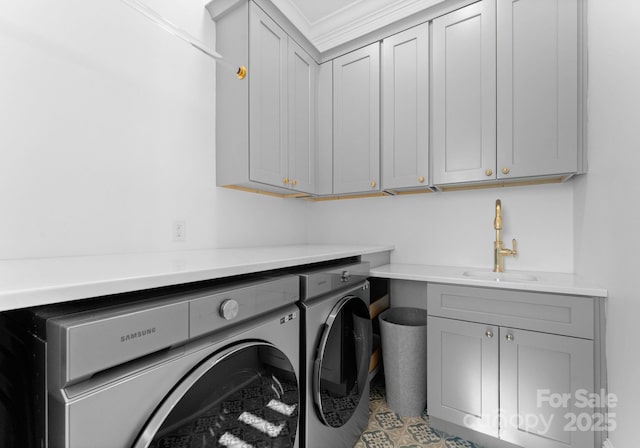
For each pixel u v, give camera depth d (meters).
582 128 1.34
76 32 1.12
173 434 0.58
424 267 1.88
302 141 1.97
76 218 1.12
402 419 1.52
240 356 0.75
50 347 0.48
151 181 1.37
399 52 1.83
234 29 1.59
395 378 1.57
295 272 1.11
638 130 0.92
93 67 1.17
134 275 0.61
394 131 1.85
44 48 1.04
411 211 2.09
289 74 1.84
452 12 1.64
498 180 1.57
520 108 1.45
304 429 1.01
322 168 2.13
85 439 0.47
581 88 1.33
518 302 1.25
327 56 2.12
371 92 1.94
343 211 2.38
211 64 1.65
